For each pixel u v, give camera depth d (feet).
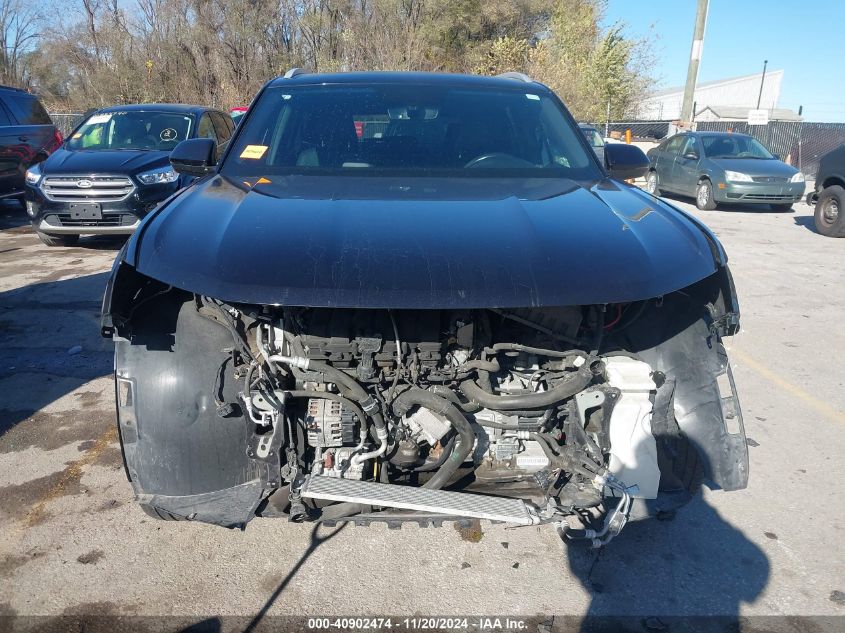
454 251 8.04
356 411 8.52
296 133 12.08
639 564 10.41
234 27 95.09
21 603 9.32
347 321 8.29
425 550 10.61
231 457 8.98
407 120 12.37
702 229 9.79
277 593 9.61
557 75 99.91
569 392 8.57
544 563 10.38
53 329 20.36
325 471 8.73
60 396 15.84
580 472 8.68
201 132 34.81
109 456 13.21
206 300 9.08
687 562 10.48
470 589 9.77
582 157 12.31
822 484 12.78
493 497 8.60
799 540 11.07
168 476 8.88
